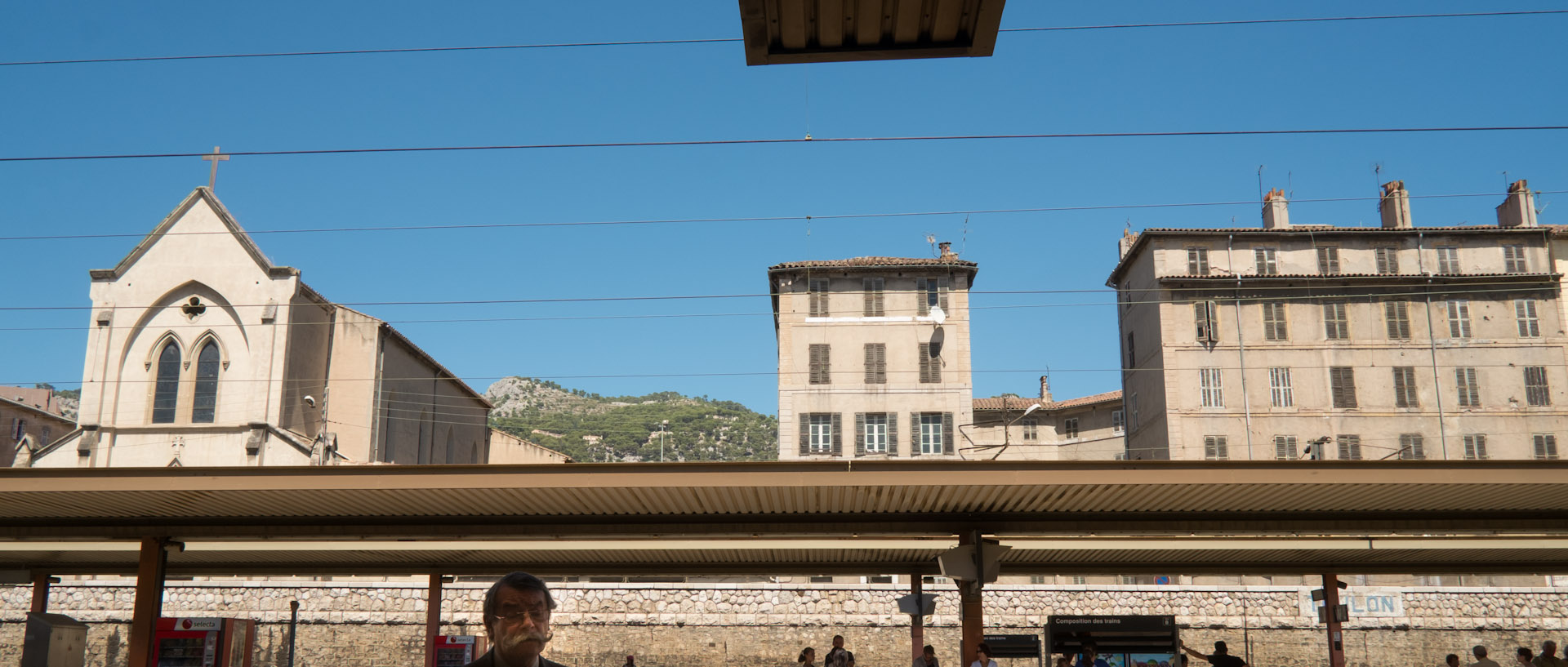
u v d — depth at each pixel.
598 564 24.53
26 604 35.25
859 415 47.78
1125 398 51.56
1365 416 45.06
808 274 49.06
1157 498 15.41
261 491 13.94
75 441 42.44
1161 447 46.06
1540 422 44.62
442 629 35.41
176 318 44.19
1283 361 45.72
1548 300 45.62
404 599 35.75
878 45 6.87
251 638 20.55
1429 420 44.94
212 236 44.72
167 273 44.34
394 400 49.75
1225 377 45.62
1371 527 16.73
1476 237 46.59
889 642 36.09
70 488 13.80
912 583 24.41
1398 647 35.88
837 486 13.78
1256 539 19.20
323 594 35.84
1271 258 47.00
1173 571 24.62
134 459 42.59
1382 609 36.19
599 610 36.34
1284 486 14.03
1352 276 45.81
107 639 34.97
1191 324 46.19
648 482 13.74
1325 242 46.91
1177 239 47.34
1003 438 63.06
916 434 47.50
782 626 36.22
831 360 48.28
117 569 24.25
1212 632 35.91
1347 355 45.69
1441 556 22.53
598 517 17.00
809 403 47.91
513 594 3.79
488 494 14.65
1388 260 46.72
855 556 23.28
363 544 19.50
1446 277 45.69
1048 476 13.72
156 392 43.62
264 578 36.31
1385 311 45.97
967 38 6.75
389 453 48.88
